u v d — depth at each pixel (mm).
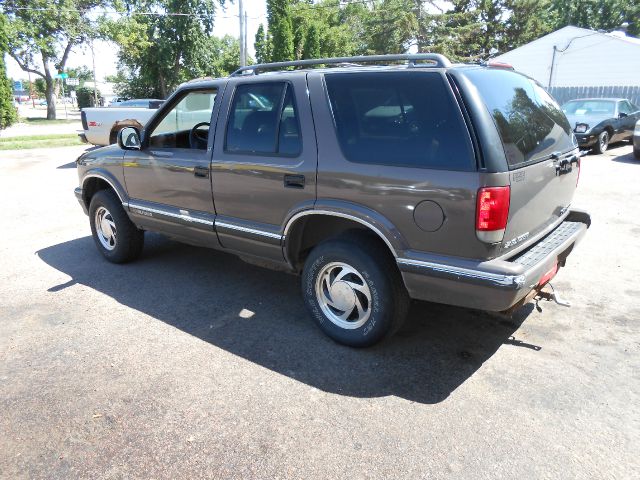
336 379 3213
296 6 38438
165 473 2445
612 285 4641
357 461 2508
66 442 2666
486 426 2754
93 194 5586
